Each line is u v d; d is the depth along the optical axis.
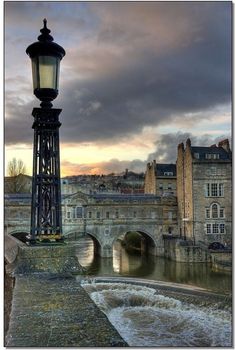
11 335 5.63
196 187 85.75
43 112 10.06
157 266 74.44
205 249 78.06
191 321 25.23
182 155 92.62
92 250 102.69
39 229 10.03
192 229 85.25
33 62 10.12
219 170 86.12
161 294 32.25
